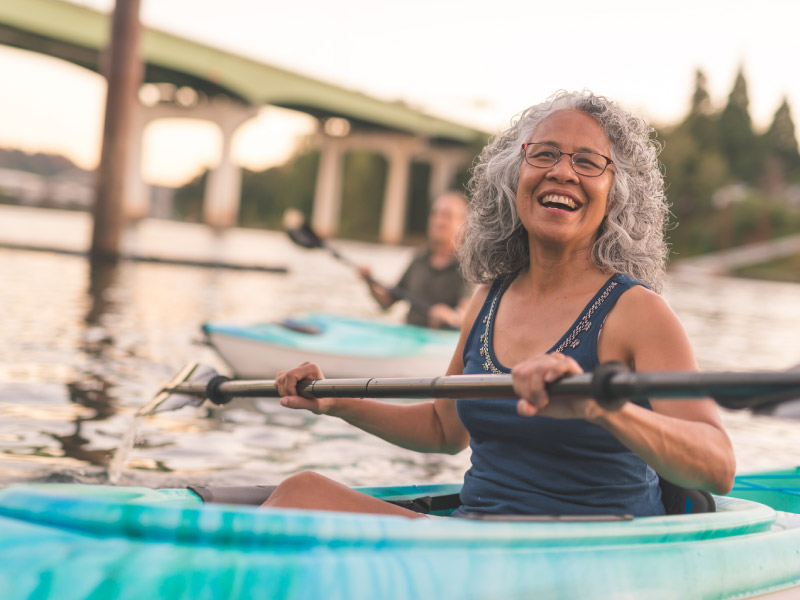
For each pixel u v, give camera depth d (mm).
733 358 8641
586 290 1689
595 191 1690
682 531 1568
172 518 1277
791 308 19094
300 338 5238
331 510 1618
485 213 1937
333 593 1232
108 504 1315
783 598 1679
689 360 1556
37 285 10281
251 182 77062
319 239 6414
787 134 68438
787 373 1188
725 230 48812
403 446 2006
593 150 1699
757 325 13258
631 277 1648
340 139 52438
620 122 1740
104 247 15773
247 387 2174
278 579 1230
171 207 87000
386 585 1260
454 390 1557
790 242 47125
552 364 1320
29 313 7629
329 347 5176
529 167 1738
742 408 1252
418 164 61812
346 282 16203
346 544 1287
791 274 42219
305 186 70500
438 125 51281
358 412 1954
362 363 5176
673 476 1468
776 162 63562
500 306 1814
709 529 1616
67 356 5531
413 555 1302
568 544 1429
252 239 36406
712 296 22000
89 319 7582
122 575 1223
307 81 42562
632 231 1757
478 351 1802
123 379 4910
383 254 31656
